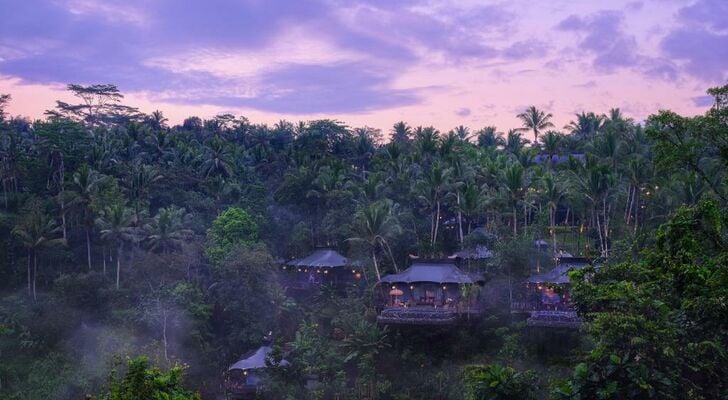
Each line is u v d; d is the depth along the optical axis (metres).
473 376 18.83
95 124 151.38
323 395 48.34
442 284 57.84
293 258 77.44
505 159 83.31
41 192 83.25
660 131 22.31
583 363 17.75
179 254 68.06
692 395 17.39
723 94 20.81
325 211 81.69
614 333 17.45
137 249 71.44
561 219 87.81
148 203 79.56
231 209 73.75
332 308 63.34
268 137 132.38
